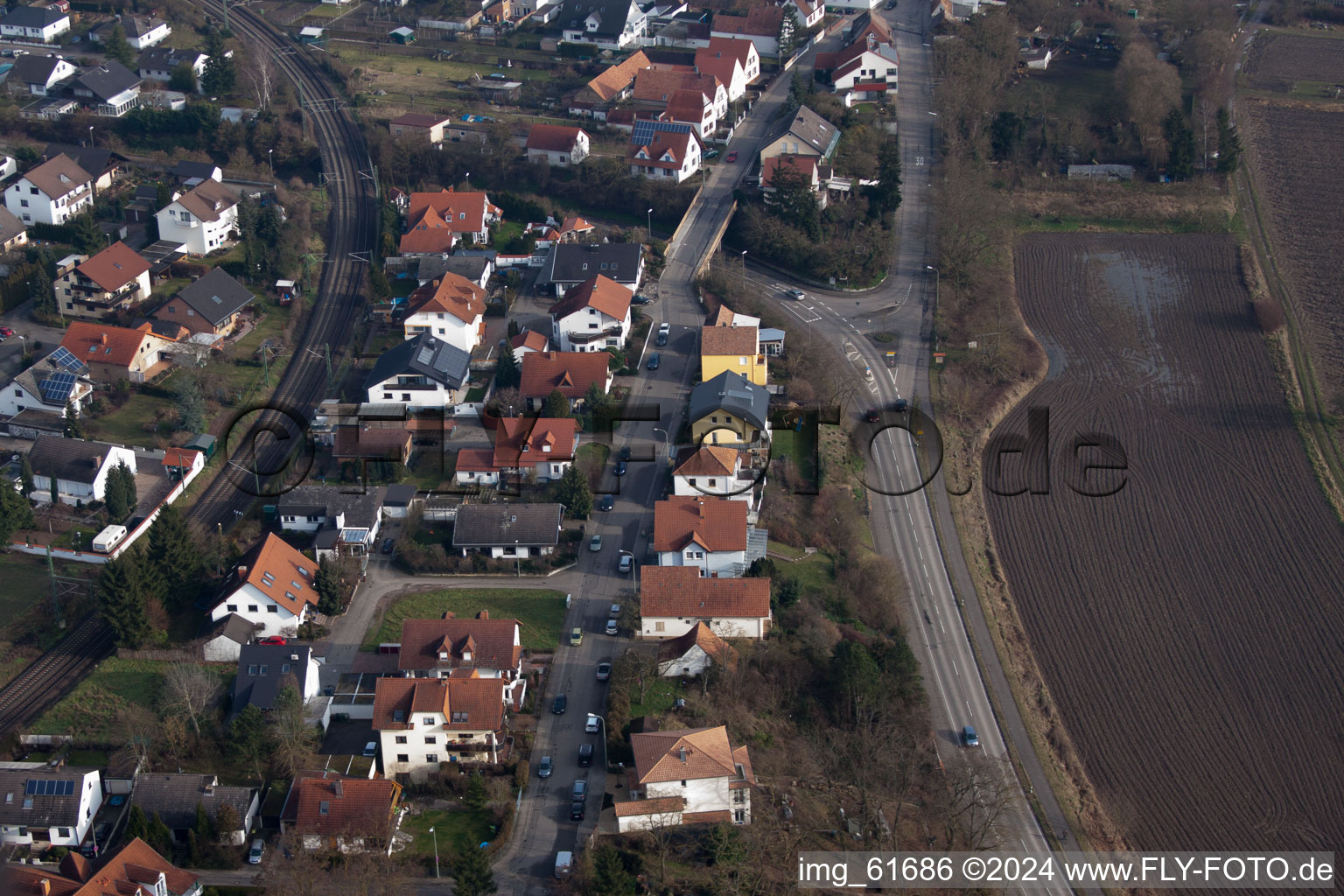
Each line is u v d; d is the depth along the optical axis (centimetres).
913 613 12769
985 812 10531
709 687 11388
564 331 16100
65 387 14875
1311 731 11700
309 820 9638
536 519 13038
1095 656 12519
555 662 11662
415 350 15038
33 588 12525
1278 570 13612
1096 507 14500
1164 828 10744
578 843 9781
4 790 9794
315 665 11225
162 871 9050
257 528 13362
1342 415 16062
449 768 10362
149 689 11288
